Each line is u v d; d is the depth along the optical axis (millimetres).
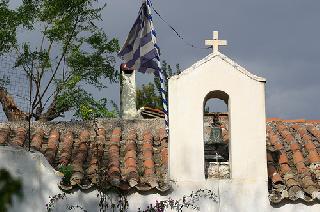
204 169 13891
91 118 17703
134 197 13477
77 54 21328
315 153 15414
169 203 13492
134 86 19781
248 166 13914
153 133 16547
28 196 13133
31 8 21219
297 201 13562
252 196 13742
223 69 14211
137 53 15156
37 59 20516
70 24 21281
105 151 15523
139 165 14750
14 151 13141
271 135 16578
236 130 14039
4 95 18828
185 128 13969
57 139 15977
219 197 13688
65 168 13688
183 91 14117
